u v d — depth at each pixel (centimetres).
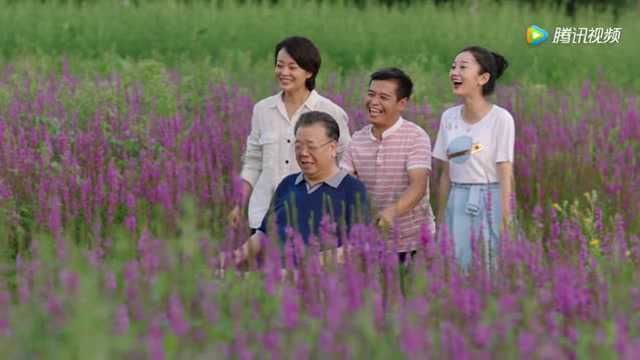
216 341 717
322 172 1075
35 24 3359
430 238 910
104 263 888
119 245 915
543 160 1653
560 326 794
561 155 1659
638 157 1738
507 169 1184
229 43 3269
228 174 1491
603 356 709
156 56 2923
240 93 2052
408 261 953
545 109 2031
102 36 3266
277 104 1232
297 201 1077
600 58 3105
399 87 1158
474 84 1191
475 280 866
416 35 3378
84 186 1220
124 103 1808
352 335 702
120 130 1595
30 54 2870
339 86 2250
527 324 758
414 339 662
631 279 877
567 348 747
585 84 2320
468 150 1195
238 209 1150
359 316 719
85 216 1198
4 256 1066
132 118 1638
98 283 802
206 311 739
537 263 889
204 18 3478
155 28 3328
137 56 3234
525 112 2017
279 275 811
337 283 798
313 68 1211
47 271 814
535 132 1788
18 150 1372
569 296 805
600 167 1602
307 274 838
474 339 719
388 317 787
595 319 798
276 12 3669
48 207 1170
